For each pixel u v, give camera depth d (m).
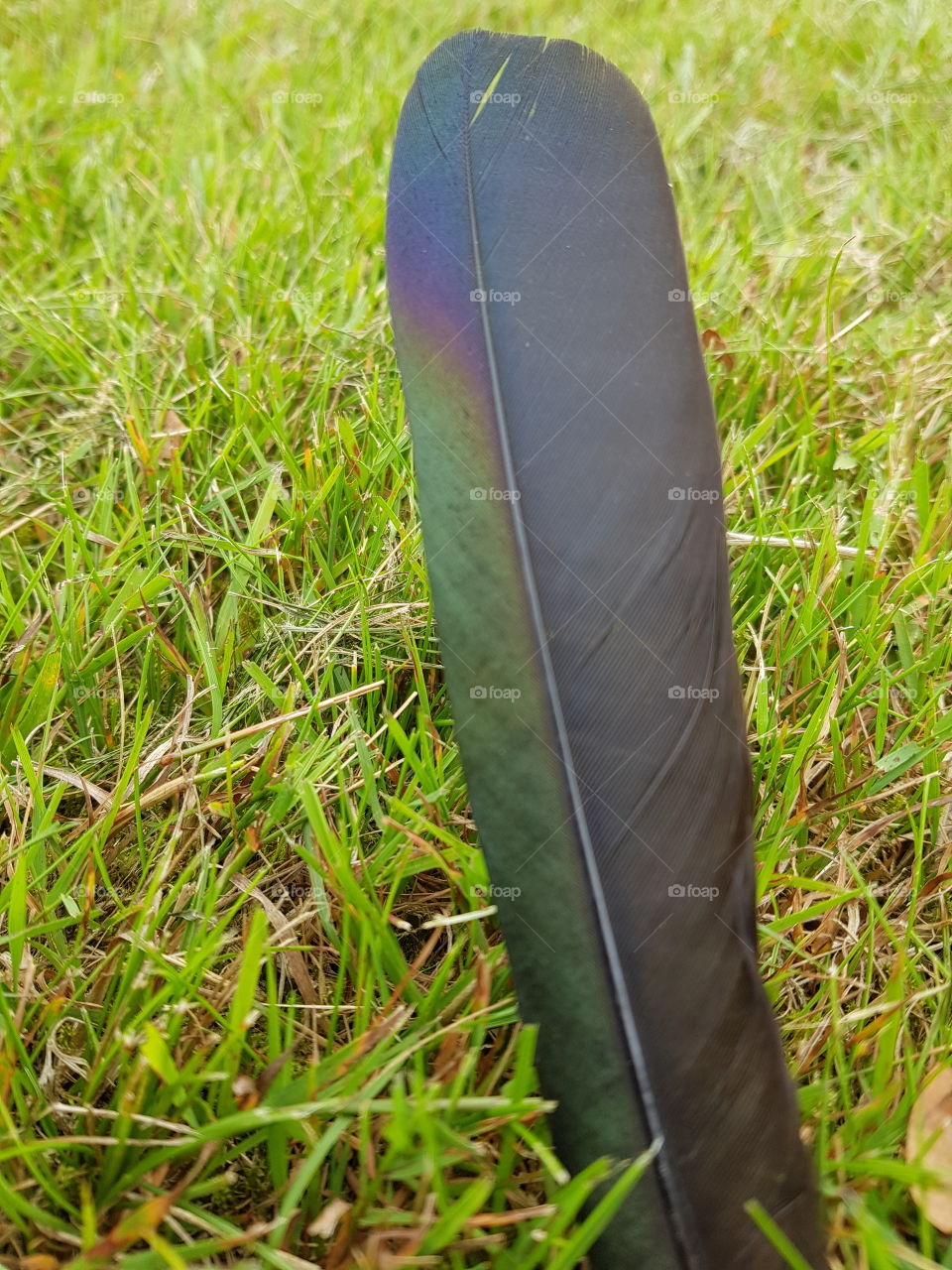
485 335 0.10
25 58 0.26
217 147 0.22
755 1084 0.08
